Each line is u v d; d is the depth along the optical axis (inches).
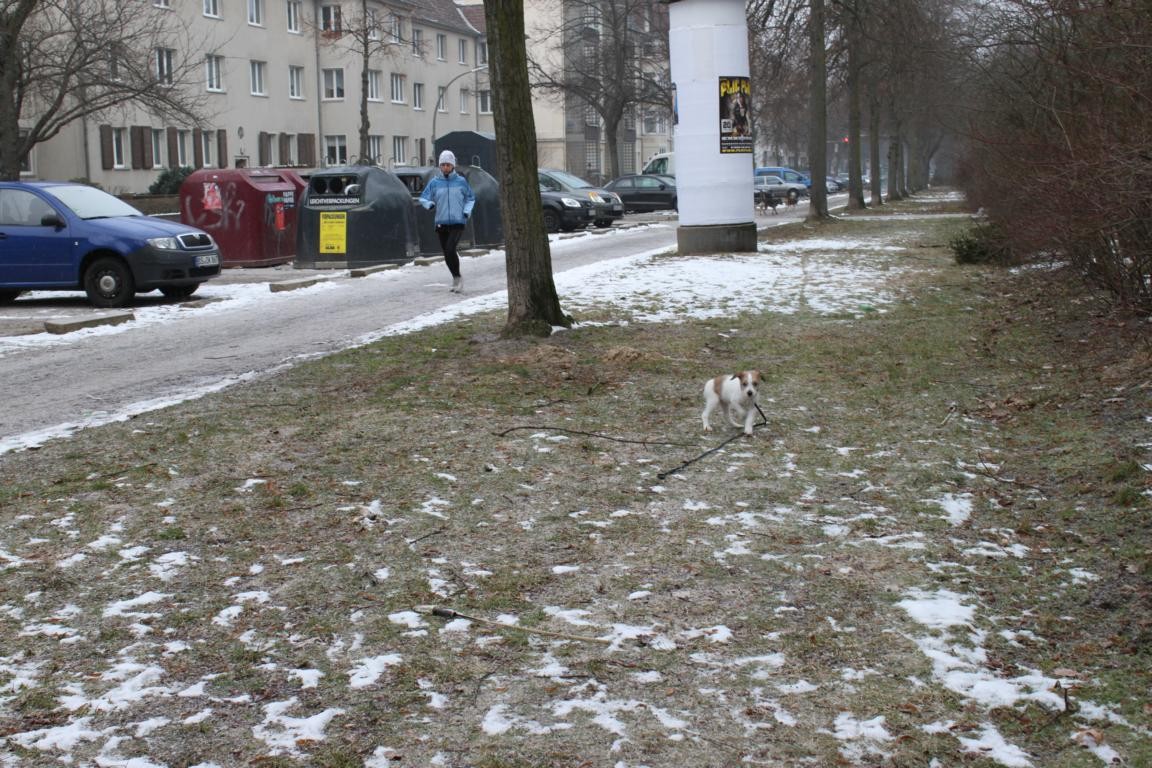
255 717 154.2
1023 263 722.8
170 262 650.2
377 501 249.6
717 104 874.8
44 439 307.0
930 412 339.9
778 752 146.1
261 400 353.4
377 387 371.2
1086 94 415.2
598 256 944.3
